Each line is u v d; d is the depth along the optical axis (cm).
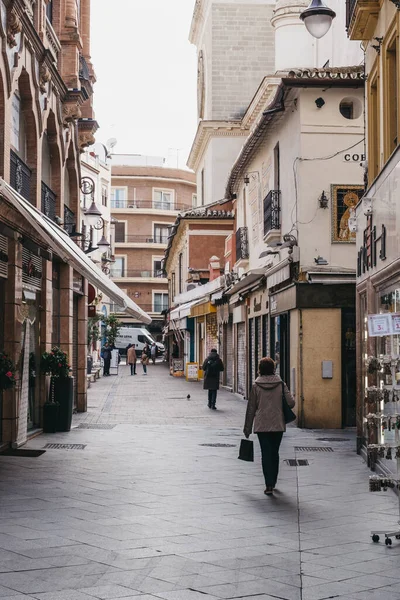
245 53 4444
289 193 2088
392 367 873
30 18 1594
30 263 1627
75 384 2267
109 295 1566
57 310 1994
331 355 1952
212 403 2480
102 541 788
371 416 874
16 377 1467
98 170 6088
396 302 1145
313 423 1938
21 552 741
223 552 753
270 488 1069
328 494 1070
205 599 609
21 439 1529
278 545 784
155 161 9081
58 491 1062
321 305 1945
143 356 4866
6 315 1452
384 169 1212
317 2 1405
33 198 1664
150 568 693
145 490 1080
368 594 627
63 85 1927
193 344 4625
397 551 763
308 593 627
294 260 1962
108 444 1584
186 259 4503
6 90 1398
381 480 850
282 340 2211
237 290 3017
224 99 4428
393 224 1138
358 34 1418
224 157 4394
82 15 2417
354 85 1945
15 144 1577
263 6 4434
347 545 786
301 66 3103
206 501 1010
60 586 636
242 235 2900
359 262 1468
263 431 1079
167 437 1727
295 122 2022
